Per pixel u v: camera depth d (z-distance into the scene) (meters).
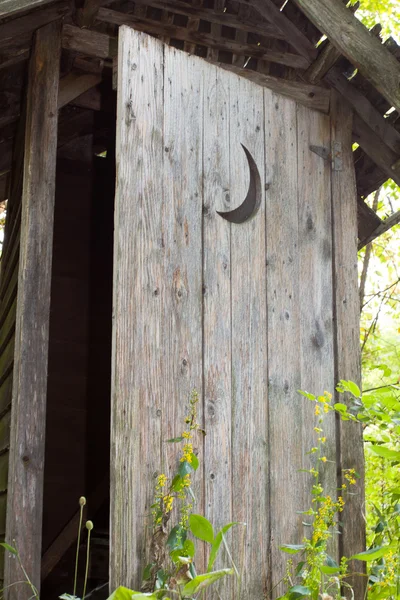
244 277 3.28
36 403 3.38
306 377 3.44
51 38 3.70
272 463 3.21
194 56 3.29
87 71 4.14
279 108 3.63
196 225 3.14
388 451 2.94
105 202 5.38
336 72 3.92
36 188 3.56
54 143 3.62
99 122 5.32
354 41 3.58
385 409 3.04
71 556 4.80
